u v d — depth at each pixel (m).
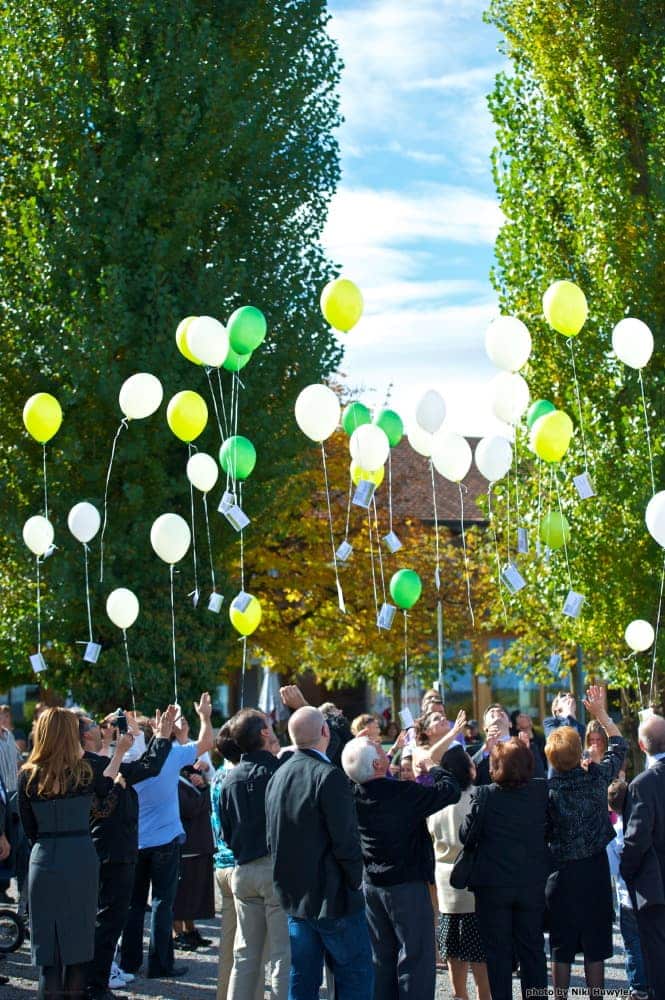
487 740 8.50
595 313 16.55
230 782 7.28
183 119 16.95
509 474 17.12
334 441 25.05
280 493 19.16
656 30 16.86
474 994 8.85
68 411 16.59
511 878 7.05
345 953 6.34
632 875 7.45
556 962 7.55
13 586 16.98
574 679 21.19
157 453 16.91
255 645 23.22
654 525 9.85
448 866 8.16
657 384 16.16
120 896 8.27
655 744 7.67
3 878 10.66
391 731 27.77
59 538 16.30
